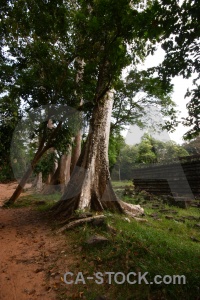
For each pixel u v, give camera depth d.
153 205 7.72
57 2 6.32
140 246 3.47
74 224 5.00
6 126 7.73
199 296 2.29
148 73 3.50
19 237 5.06
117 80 6.17
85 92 7.78
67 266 3.40
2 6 6.43
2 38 7.42
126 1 4.82
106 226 4.55
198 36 2.95
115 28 5.38
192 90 2.99
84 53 6.44
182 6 2.87
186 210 6.96
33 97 7.66
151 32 3.22
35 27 6.71
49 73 7.43
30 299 2.67
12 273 3.31
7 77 9.23
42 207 8.45
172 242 3.84
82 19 5.86
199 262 2.99
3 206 9.03
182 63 3.17
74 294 2.71
